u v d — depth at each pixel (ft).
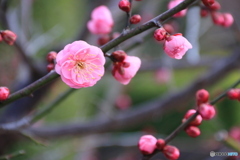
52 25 3.57
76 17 3.92
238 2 4.03
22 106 2.79
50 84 2.71
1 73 3.14
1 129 1.97
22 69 3.17
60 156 3.24
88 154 4.02
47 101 3.16
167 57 3.58
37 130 2.69
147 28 1.66
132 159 4.21
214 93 3.10
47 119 3.44
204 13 1.98
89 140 3.52
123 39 1.67
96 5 2.74
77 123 2.84
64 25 3.68
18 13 2.99
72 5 3.88
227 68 2.85
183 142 3.97
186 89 2.92
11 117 2.78
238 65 2.84
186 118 1.79
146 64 3.63
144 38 2.06
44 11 3.53
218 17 1.99
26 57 2.52
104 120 2.85
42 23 3.50
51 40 3.28
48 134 2.74
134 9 3.22
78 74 1.64
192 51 3.44
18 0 3.05
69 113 3.66
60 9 3.66
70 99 3.70
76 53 1.62
